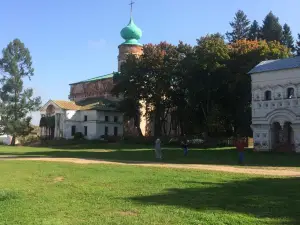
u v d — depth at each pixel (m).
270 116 46.09
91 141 73.75
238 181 18.09
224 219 10.30
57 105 82.00
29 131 85.19
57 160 33.38
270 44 59.59
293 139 44.59
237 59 58.41
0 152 48.81
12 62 82.75
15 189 15.88
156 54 67.69
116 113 81.75
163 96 70.12
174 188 15.80
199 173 21.52
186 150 40.66
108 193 14.62
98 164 28.30
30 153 46.12
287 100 44.88
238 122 59.69
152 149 52.84
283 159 35.31
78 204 12.63
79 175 20.78
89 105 82.50
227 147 55.62
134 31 84.25
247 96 57.72
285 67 45.19
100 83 87.31
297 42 81.19
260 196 13.80
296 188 15.77
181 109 68.88
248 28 91.25
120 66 79.06
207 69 58.62
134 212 11.31
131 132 80.56
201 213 10.98
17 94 83.69
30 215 11.12
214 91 61.59
